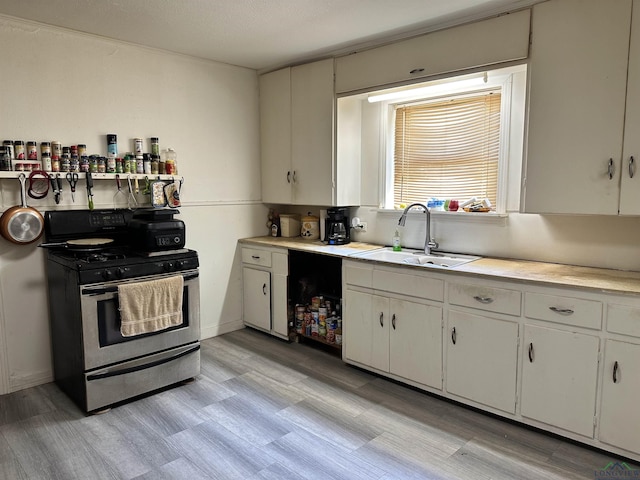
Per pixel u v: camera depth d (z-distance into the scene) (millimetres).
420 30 2936
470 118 3176
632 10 2131
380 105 3572
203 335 3891
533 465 2141
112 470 2125
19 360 2949
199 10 2650
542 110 2451
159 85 3469
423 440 2357
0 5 2570
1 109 2766
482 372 2539
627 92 2180
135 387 2781
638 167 2180
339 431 2449
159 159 3471
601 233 2590
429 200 3354
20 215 2779
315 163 3684
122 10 2652
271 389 2955
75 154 3043
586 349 2168
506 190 2961
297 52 3512
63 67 2992
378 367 3061
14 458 2213
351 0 2496
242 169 4066
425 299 2746
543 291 2270
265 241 3896
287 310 3717
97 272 2584
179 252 2980
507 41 2535
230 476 2080
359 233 3814
